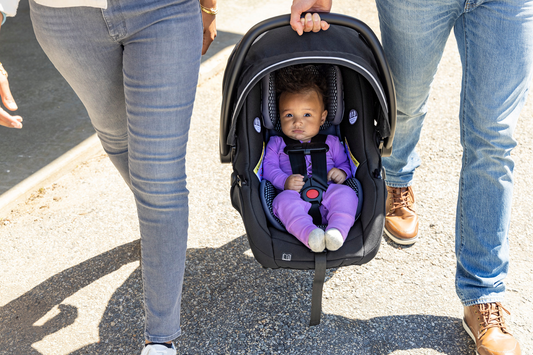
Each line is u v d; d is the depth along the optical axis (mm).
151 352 1807
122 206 2855
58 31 1548
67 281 2393
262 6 5301
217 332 2119
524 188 2865
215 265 2453
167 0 1485
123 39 1544
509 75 1766
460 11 1879
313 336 2084
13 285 2379
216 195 2912
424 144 3287
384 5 2023
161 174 1607
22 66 4285
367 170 2141
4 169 3080
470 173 1964
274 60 1816
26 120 3570
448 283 2330
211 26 2090
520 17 1722
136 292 2328
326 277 2375
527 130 3342
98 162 3244
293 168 2324
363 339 2064
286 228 2029
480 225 1970
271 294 2293
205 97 3869
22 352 2064
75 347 2080
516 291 2262
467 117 1918
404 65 2129
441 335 2078
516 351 1896
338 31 1964
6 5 1427
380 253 2512
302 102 2271
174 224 1677
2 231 2699
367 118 2160
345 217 2006
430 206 2787
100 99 1778
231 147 2143
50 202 2898
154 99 1539
